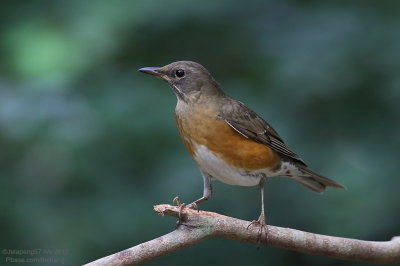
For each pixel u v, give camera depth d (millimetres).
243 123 8625
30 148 11602
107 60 12594
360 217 10773
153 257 6547
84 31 12242
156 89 12289
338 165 11375
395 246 7609
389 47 11586
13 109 11234
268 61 12078
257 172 8805
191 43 13102
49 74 11953
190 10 12297
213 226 6863
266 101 11922
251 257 11656
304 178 9664
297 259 11672
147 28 12570
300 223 11148
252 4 12633
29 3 12477
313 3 12664
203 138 8594
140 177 11609
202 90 8797
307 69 11492
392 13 12109
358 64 11609
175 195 11094
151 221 11086
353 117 11984
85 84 12188
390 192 10820
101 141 11484
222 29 12719
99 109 11648
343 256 7461
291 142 11445
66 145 11391
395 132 11672
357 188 10984
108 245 10906
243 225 7133
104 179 11484
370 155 11367
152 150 11648
